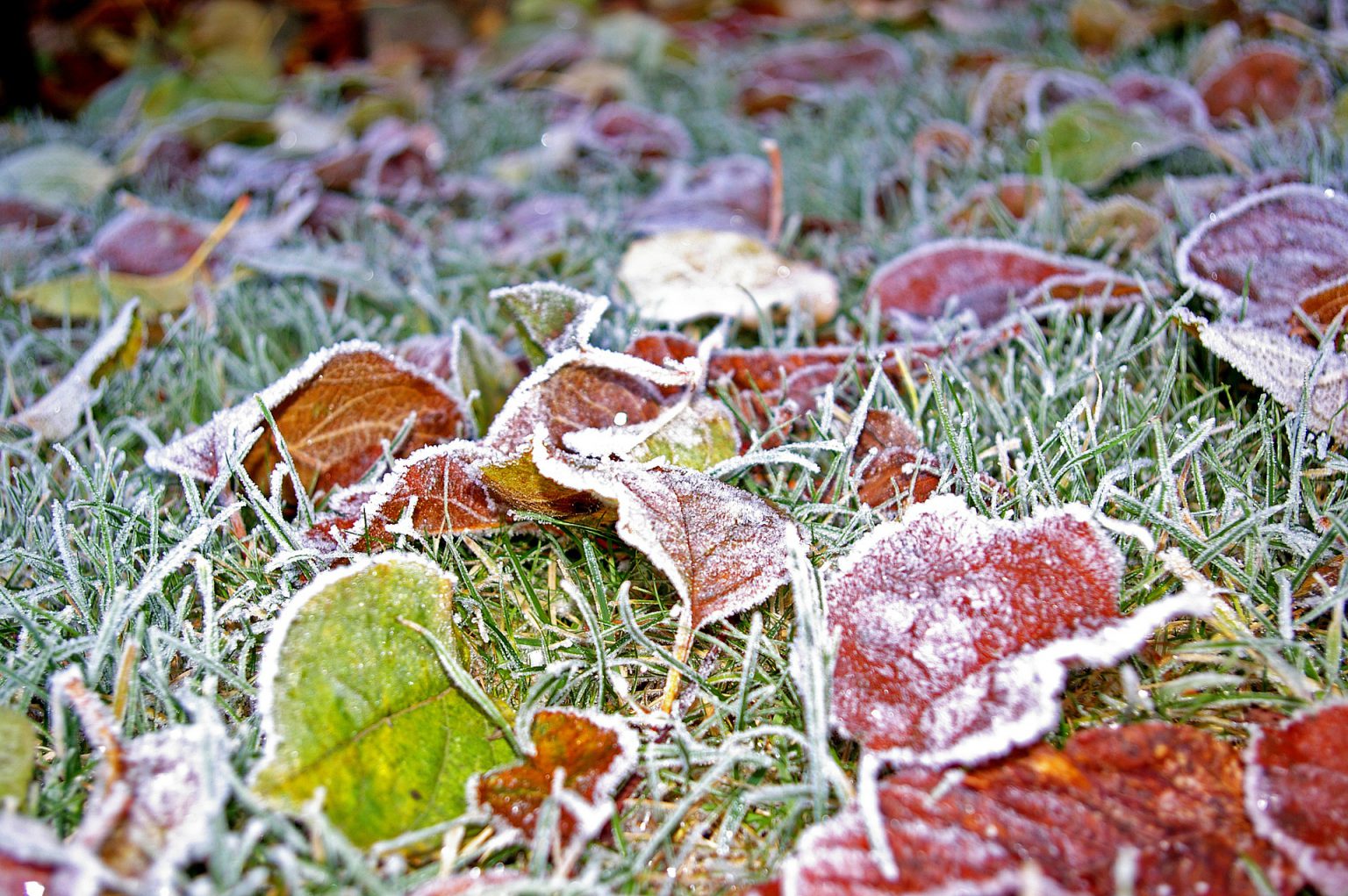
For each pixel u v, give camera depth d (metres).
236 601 0.35
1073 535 0.32
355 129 0.78
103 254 0.52
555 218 0.61
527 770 0.31
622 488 0.32
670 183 0.61
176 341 0.47
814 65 0.89
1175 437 0.37
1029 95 0.59
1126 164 0.52
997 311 0.43
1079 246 0.48
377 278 0.49
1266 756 0.29
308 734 0.30
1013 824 0.29
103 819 0.27
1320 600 0.34
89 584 0.36
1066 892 0.27
